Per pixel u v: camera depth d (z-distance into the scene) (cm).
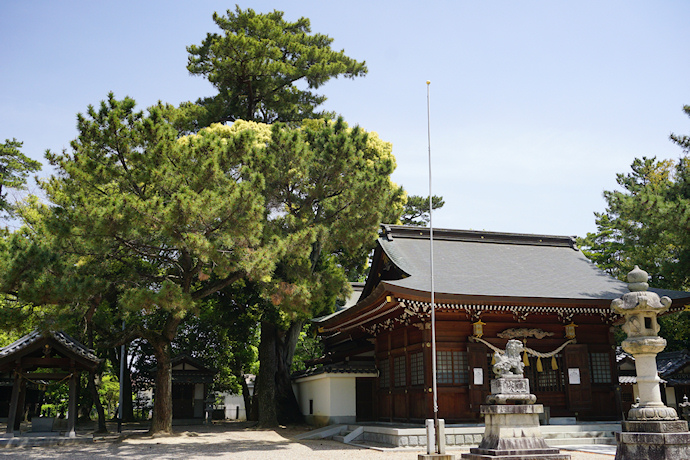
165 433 2334
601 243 4572
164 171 1784
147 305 1759
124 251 2152
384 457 1623
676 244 2405
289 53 3847
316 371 2722
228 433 2522
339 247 3206
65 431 2236
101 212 1675
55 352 2164
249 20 3700
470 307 2073
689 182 2606
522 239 2827
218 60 3581
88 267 2012
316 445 2030
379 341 2577
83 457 1666
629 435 1088
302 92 4019
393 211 3177
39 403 3931
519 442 1322
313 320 2820
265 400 2886
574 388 2194
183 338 3997
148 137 1867
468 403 2080
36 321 2081
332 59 3812
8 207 3650
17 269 1670
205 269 2028
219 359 3878
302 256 2092
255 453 1758
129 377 3853
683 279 2702
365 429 2156
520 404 1364
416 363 2194
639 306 1159
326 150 2270
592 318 2322
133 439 2228
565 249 2833
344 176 2306
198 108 3581
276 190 2341
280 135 2223
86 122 1903
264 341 3008
